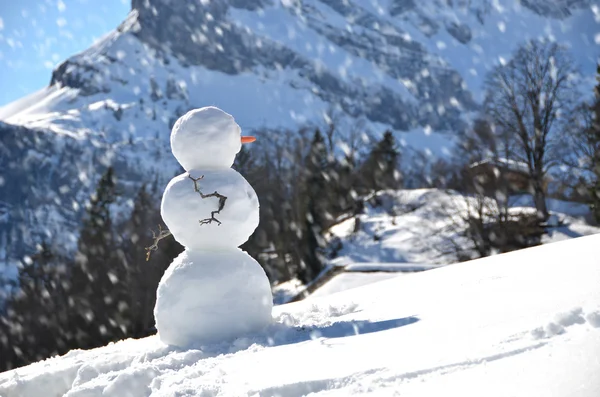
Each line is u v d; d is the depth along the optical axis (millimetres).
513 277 7812
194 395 4953
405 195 56344
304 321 8023
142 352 7219
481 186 42219
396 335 5789
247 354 6262
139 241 40125
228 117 7961
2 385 7137
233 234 7613
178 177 7883
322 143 58344
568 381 3455
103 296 39375
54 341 39375
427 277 10789
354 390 4250
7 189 105562
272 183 52406
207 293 7340
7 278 66750
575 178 47562
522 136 45094
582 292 5629
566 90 48938
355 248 49594
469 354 4422
